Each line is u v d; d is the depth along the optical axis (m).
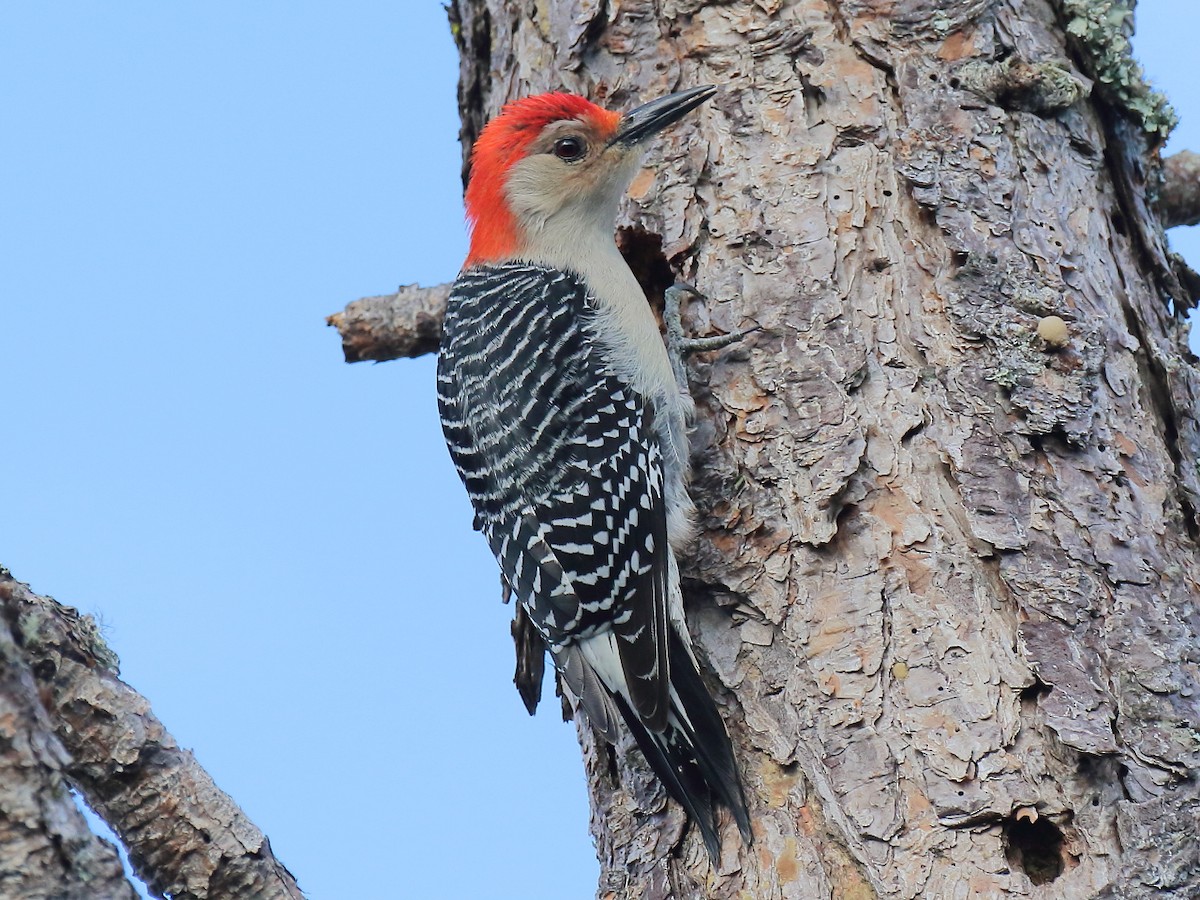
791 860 8.20
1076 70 9.94
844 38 10.02
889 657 8.33
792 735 8.44
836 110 9.84
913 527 8.58
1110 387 8.89
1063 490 8.46
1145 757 7.71
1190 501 8.77
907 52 9.82
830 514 8.75
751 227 9.70
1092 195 9.66
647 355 9.79
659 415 9.49
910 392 8.92
